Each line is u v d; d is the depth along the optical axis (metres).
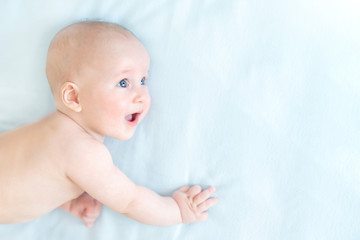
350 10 1.11
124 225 1.25
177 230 1.23
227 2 1.17
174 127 1.22
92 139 1.10
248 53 1.17
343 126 1.13
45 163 1.07
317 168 1.14
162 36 1.20
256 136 1.18
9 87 1.25
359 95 1.12
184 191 1.23
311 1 1.13
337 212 1.13
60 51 1.08
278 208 1.17
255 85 1.17
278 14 1.15
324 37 1.13
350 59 1.12
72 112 1.11
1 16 1.22
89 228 1.27
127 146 1.25
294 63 1.15
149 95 1.15
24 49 1.22
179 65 1.20
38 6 1.21
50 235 1.28
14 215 1.14
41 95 1.25
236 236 1.20
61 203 1.18
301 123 1.15
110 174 1.10
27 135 1.10
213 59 1.18
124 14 1.21
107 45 1.06
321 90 1.14
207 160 1.21
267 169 1.17
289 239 1.16
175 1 1.19
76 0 1.21
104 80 1.06
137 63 1.09
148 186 1.25
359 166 1.12
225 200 1.21
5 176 1.08
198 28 1.18
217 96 1.19
